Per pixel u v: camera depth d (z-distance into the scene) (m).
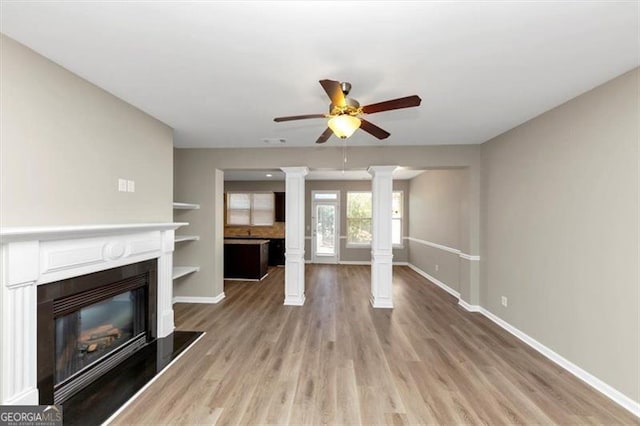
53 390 2.07
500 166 3.87
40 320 1.97
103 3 1.52
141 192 3.10
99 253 2.41
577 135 2.65
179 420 2.03
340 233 8.59
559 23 1.68
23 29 1.75
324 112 3.14
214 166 4.73
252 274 6.51
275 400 2.25
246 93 2.67
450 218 5.52
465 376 2.60
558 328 2.85
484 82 2.42
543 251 3.06
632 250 2.16
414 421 2.04
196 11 1.59
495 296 3.96
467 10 1.57
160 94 2.69
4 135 1.83
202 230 4.73
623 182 2.23
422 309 4.50
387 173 4.57
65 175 2.23
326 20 1.66
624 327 2.21
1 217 1.82
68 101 2.25
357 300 4.96
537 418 2.08
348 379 2.55
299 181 4.68
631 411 2.14
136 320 3.06
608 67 2.16
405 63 2.13
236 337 3.41
